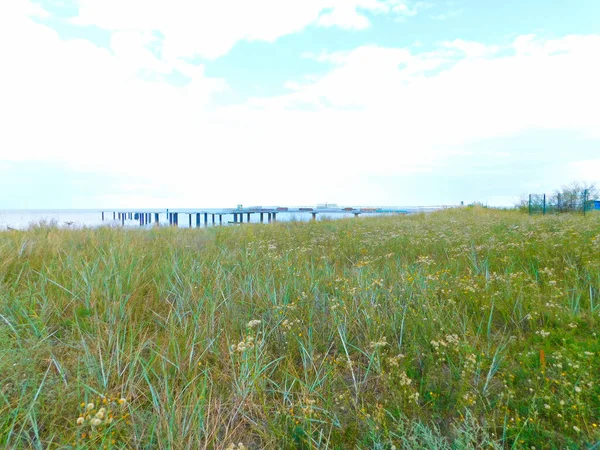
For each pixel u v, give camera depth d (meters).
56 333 3.01
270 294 3.89
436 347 2.52
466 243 6.79
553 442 1.75
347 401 2.17
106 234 8.42
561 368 2.24
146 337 2.95
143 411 2.08
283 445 1.88
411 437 1.73
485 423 1.93
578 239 5.75
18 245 5.83
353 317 3.30
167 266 4.85
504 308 3.37
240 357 2.53
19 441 1.73
